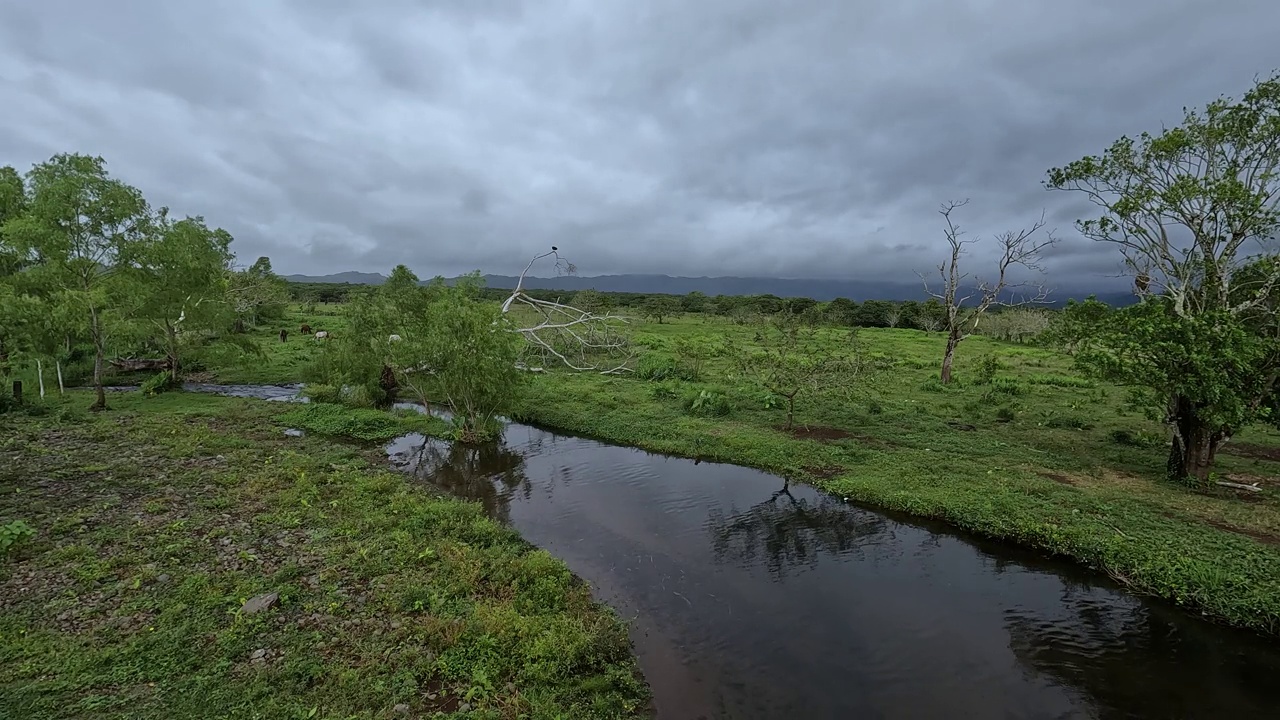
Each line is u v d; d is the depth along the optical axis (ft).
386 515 40.83
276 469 49.49
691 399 79.05
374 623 27.30
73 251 68.85
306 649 24.93
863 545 40.47
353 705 21.61
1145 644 29.19
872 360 80.07
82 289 68.59
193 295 89.76
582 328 122.72
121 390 87.92
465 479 53.88
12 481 43.55
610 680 25.14
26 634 24.70
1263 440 61.52
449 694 23.03
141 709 20.54
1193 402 42.73
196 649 24.31
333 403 80.43
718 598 33.68
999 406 78.02
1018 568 36.96
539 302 103.14
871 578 36.04
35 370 86.53
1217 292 47.24
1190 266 47.85
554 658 25.57
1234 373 41.06
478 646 25.73
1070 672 27.32
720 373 105.29
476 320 63.52
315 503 42.63
